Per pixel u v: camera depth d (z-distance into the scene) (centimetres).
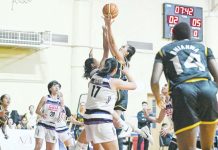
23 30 1434
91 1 1534
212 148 400
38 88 1448
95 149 517
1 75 1413
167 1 1642
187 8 1652
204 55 406
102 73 505
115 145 495
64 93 1477
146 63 1600
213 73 407
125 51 611
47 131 823
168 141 1346
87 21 1516
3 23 1420
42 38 1408
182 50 402
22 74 1435
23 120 1301
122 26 1581
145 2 1617
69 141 865
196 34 1658
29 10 1452
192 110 382
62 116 852
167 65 401
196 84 387
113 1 1573
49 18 1477
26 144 1023
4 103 887
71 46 1499
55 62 1475
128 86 510
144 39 1606
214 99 386
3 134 985
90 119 495
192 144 381
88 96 509
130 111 1558
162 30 1630
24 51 1441
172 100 393
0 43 1355
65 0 1501
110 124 495
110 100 500
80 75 1489
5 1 1427
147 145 1195
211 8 1691
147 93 1589
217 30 1684
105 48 562
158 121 682
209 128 389
